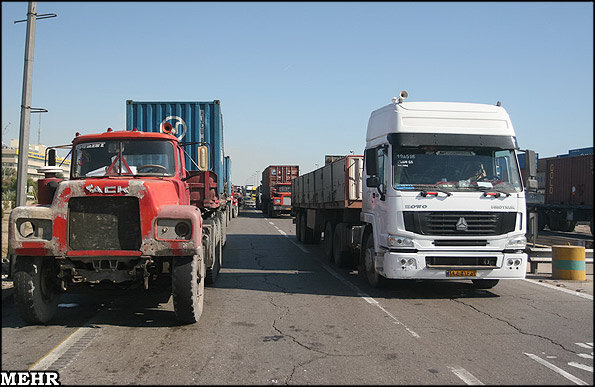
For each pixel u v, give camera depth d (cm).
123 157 740
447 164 825
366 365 495
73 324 654
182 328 633
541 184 3198
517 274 791
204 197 855
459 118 848
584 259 1021
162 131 805
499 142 840
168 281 684
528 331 622
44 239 606
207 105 1372
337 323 660
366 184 965
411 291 885
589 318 691
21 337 591
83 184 609
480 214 792
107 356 521
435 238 782
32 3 921
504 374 472
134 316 698
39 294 631
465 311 732
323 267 1183
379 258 846
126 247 614
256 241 1834
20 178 910
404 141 820
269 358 516
